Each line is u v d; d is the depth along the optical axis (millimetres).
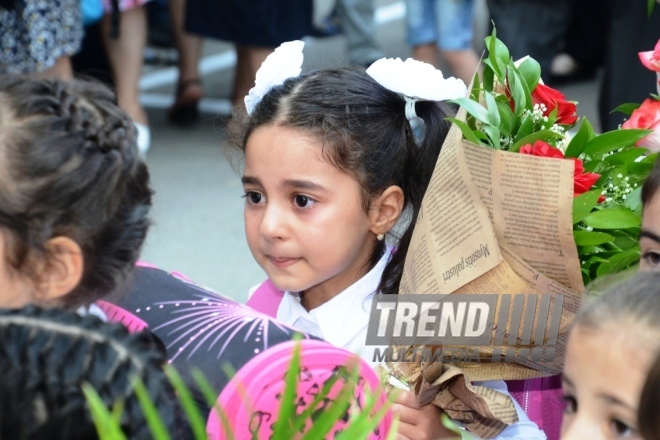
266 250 1825
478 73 1824
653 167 1604
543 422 1898
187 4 5648
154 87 7336
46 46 4188
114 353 958
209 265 4473
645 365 1064
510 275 1627
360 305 1908
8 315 979
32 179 1102
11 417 916
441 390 1701
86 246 1141
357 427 984
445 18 5695
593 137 1737
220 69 7840
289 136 1790
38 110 1149
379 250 1938
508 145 1727
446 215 1672
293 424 1067
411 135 1896
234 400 1151
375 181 1836
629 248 1717
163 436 881
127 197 1189
